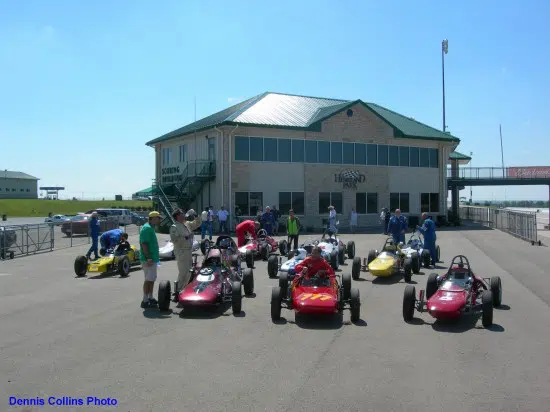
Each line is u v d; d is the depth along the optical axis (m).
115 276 16.94
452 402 6.30
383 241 28.89
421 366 7.65
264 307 11.88
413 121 49.72
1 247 21.70
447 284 10.91
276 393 6.59
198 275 11.74
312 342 8.97
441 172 45.81
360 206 41.41
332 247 18.08
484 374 7.30
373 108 45.41
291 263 14.89
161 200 37.91
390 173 42.91
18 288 14.60
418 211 44.59
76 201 107.12
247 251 18.50
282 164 37.56
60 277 16.72
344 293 11.58
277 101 42.72
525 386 6.83
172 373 7.36
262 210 36.69
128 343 8.91
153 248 11.93
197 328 9.95
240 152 36.09
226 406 6.20
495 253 23.05
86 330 9.80
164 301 11.34
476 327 10.01
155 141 45.06
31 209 86.56
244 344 8.84
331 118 39.50
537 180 50.22
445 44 53.97
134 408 6.16
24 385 6.92
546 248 25.23
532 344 8.81
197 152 39.28
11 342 8.99
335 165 39.91
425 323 10.36
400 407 6.15
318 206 39.12
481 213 48.41
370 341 9.04
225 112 42.53
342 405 6.21
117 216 43.09
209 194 37.00
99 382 7.02
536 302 12.38
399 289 14.29
